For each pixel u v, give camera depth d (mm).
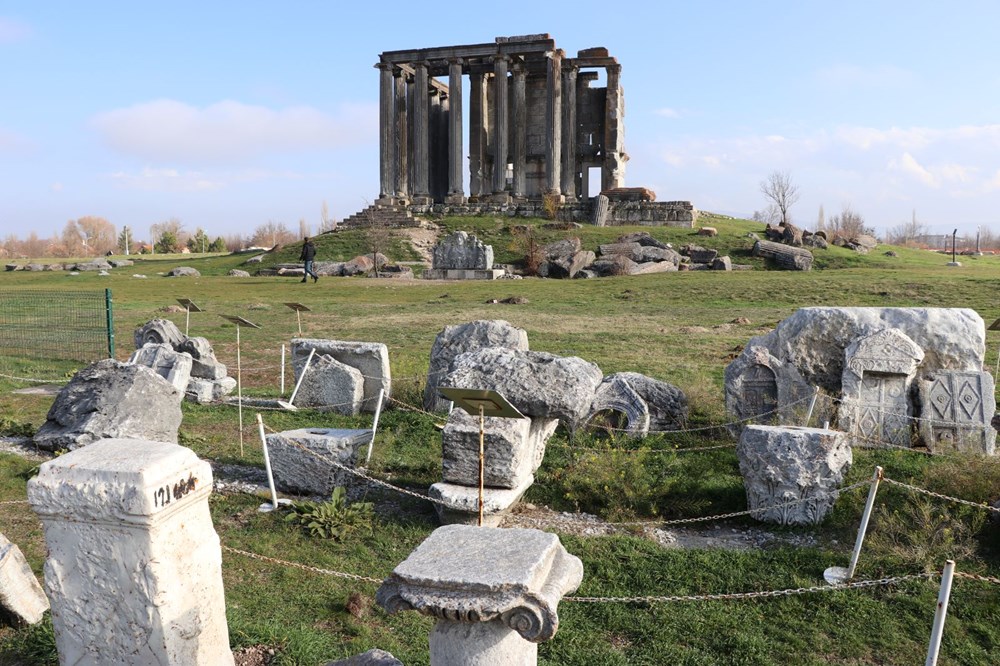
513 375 10688
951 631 7051
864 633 7059
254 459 12125
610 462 10977
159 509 5012
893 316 13461
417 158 74000
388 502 10422
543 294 37062
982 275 38875
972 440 12094
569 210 67438
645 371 17844
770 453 9727
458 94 72500
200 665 5383
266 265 58031
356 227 68062
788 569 8266
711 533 9602
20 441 12688
